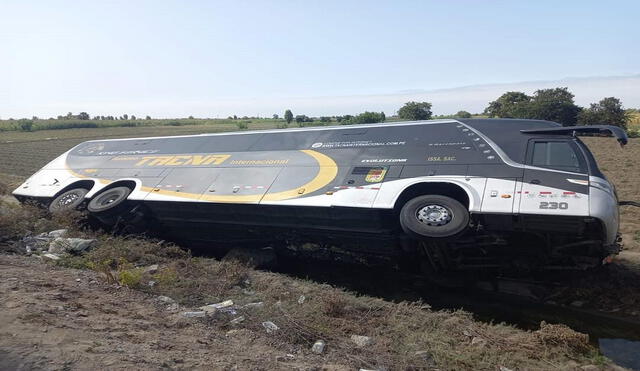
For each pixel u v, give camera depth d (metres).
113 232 10.90
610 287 8.29
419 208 8.01
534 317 7.55
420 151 8.94
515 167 7.84
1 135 64.44
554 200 7.21
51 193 13.14
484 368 5.46
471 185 7.93
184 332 5.58
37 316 4.99
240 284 8.10
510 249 8.23
